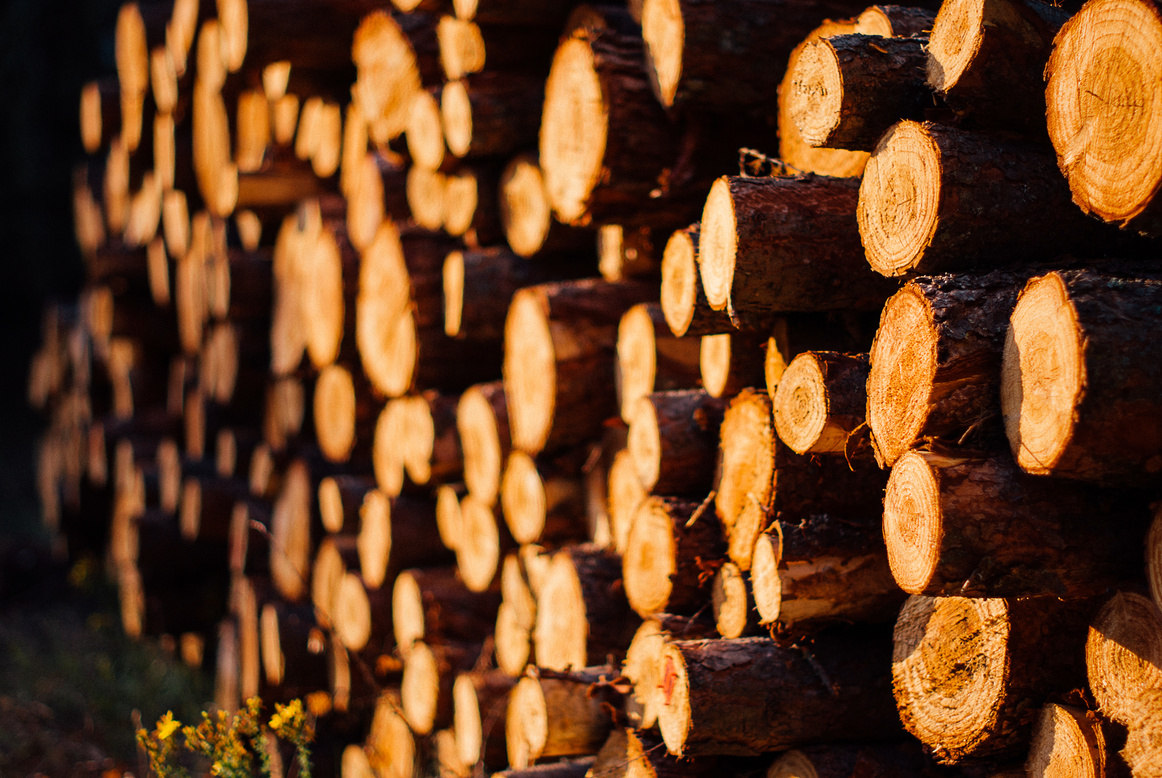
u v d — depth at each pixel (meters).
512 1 3.01
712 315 2.13
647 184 2.52
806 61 1.85
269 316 5.20
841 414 1.77
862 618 2.01
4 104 11.37
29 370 12.38
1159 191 1.22
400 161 3.83
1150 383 1.27
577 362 2.83
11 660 5.31
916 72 1.77
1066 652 1.55
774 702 1.96
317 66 4.26
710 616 2.36
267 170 4.62
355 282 4.09
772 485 1.97
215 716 4.56
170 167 5.57
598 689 2.54
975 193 1.56
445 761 3.32
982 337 1.46
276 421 5.04
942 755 1.69
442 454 3.52
